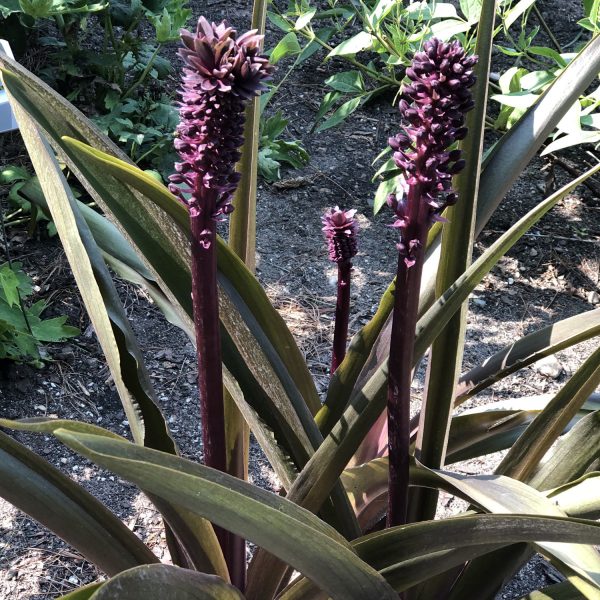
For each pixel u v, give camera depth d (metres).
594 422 1.08
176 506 0.86
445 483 0.90
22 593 1.53
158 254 0.98
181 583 0.72
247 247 1.11
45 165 0.91
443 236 0.99
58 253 2.32
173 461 0.67
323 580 0.72
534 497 0.82
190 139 0.65
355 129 2.99
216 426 0.82
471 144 0.96
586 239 2.56
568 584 1.07
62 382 1.99
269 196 2.68
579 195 2.75
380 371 0.92
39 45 2.86
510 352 1.24
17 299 1.87
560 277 2.44
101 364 2.05
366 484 1.11
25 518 1.69
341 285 1.13
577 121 1.97
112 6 2.63
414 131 0.68
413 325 0.77
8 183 2.49
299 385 1.13
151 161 2.62
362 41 2.44
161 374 2.05
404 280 0.75
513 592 1.62
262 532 0.65
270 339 1.07
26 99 0.88
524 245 2.54
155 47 3.11
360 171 2.81
